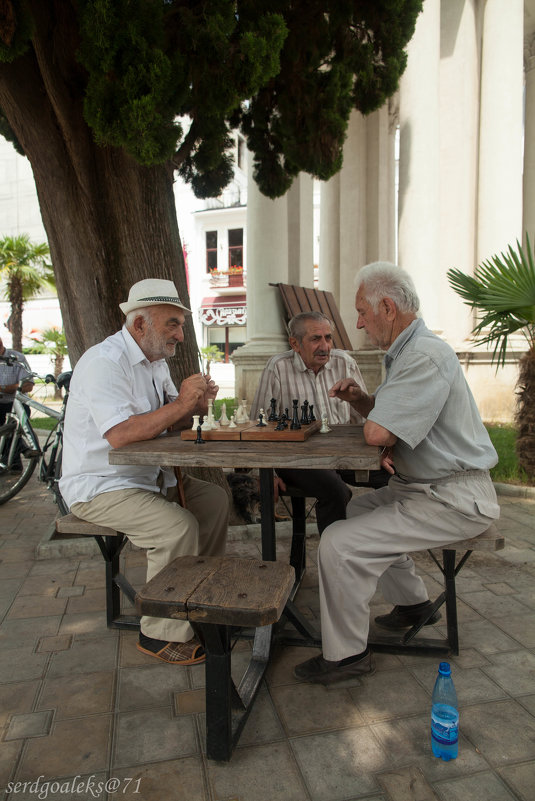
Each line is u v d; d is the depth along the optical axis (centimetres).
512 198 922
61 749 189
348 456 191
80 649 255
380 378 963
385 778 174
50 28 343
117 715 207
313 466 193
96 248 382
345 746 189
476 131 986
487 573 336
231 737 183
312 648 256
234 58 338
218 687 178
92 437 247
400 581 261
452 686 183
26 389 519
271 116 527
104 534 251
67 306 415
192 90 364
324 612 218
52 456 441
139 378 259
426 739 191
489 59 922
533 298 484
